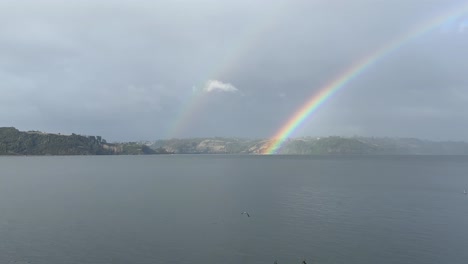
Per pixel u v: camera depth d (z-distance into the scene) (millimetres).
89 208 93812
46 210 91250
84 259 55844
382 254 58188
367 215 85000
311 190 132875
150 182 166000
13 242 63594
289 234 68750
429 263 54812
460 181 167500
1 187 146250
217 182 164875
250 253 58594
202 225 75188
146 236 67188
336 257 57156
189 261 55188
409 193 124062
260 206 96500
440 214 86562
